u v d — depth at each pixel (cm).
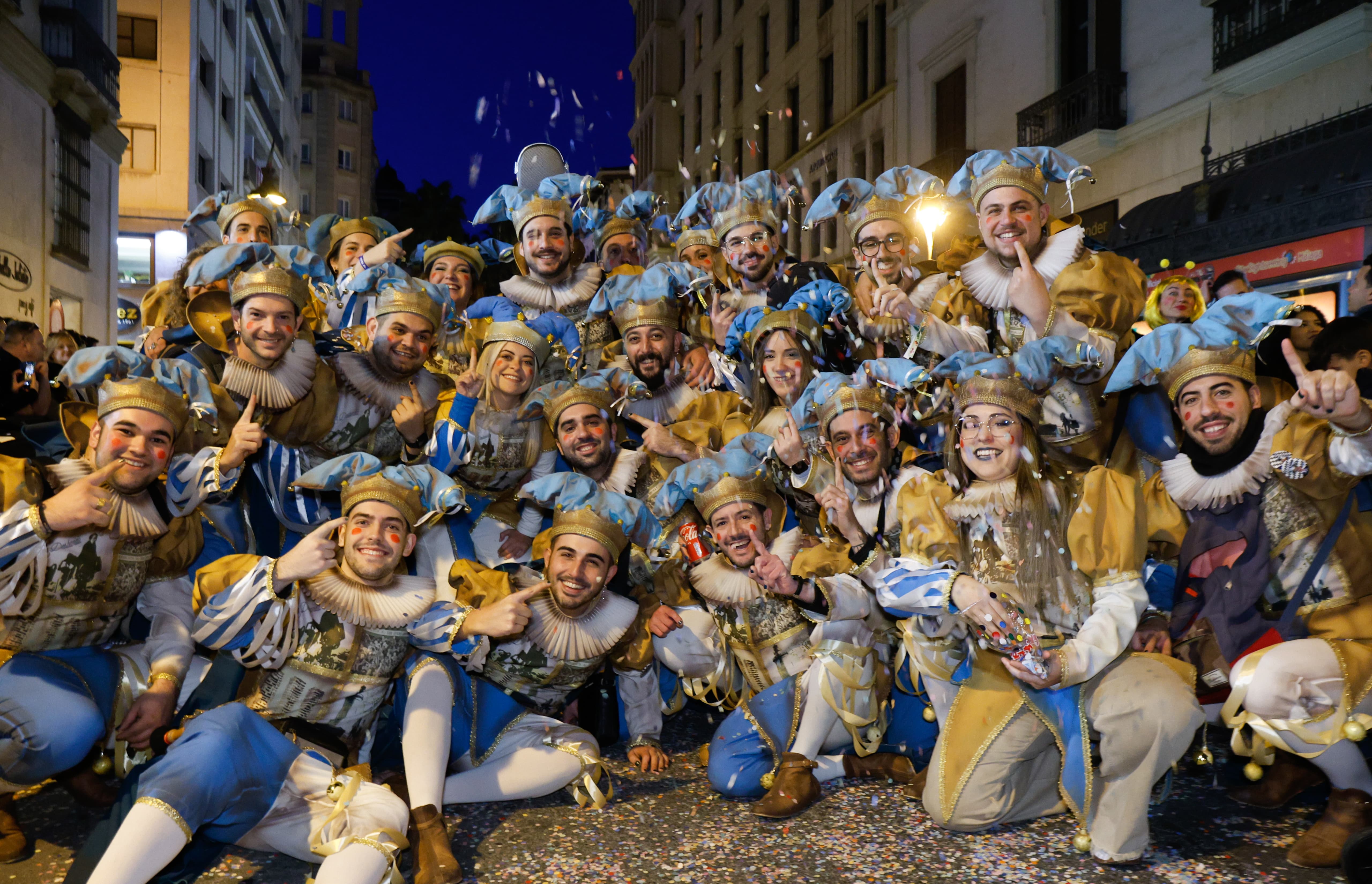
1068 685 279
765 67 2425
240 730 265
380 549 293
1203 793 334
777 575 319
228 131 2498
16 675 292
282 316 374
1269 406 330
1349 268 921
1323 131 1009
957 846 295
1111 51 1309
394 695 327
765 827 312
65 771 304
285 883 277
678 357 497
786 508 384
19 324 585
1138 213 1191
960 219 472
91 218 1736
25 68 1452
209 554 385
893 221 462
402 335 398
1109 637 280
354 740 302
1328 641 284
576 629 337
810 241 2177
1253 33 1092
